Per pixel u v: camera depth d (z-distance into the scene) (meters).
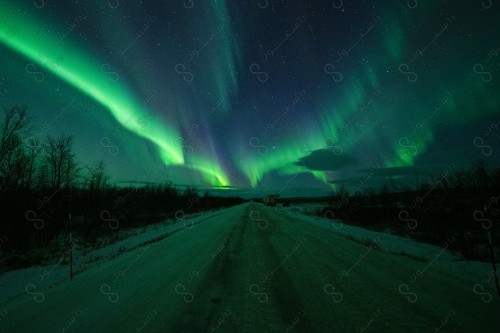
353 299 4.92
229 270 6.99
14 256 10.12
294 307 4.55
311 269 7.07
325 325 3.90
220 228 17.23
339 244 11.16
